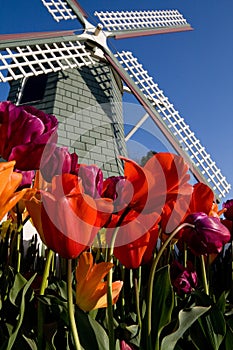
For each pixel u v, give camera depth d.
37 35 10.63
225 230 0.92
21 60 12.02
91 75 12.41
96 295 0.81
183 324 0.77
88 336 0.78
